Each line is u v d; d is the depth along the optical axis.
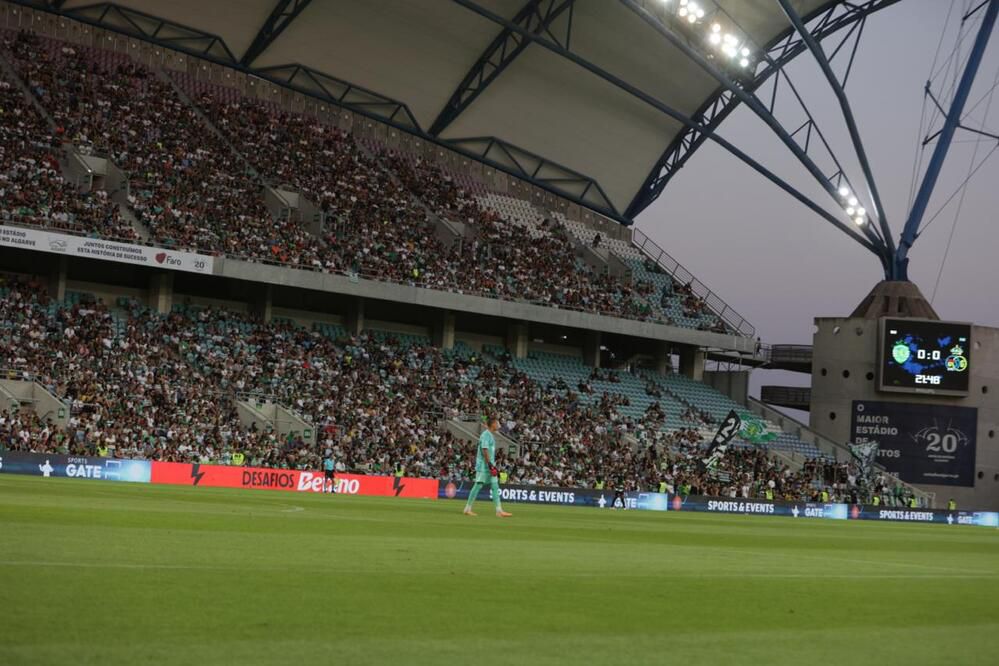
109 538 14.80
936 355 97.56
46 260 68.38
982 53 92.94
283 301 79.81
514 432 76.00
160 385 62.56
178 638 7.47
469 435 73.38
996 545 36.09
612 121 96.19
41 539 13.84
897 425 98.75
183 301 74.38
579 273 92.94
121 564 11.39
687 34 85.25
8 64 72.06
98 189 69.69
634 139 98.56
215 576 10.88
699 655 7.82
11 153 65.88
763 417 100.50
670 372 100.50
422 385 76.50
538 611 9.72
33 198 63.66
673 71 91.38
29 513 19.52
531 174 98.75
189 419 61.12
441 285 80.12
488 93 91.31
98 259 64.06
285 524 21.58
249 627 8.05
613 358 100.31
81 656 6.68
